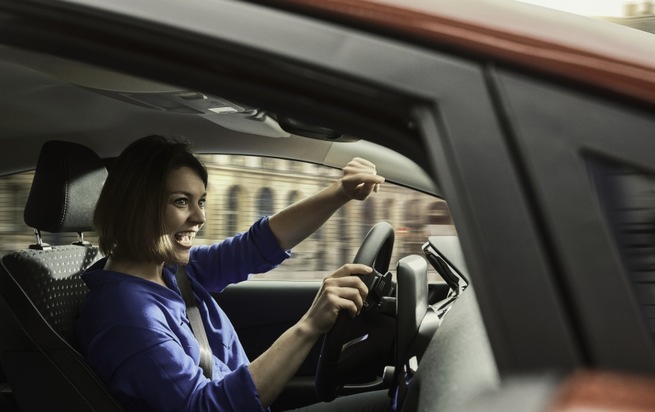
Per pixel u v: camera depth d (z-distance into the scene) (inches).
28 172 112.2
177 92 90.3
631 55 23.1
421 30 23.0
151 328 73.1
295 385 115.2
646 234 21.2
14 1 24.9
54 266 81.7
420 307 79.1
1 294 73.7
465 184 21.7
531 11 25.0
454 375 31.9
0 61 86.0
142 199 76.1
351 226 119.2
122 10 24.3
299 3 23.7
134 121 107.7
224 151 116.4
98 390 72.2
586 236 21.2
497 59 22.6
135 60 24.5
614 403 19.7
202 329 83.1
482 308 21.3
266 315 122.0
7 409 107.0
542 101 22.1
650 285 21.0
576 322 20.9
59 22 24.6
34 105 102.0
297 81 23.2
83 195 85.6
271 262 96.7
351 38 23.2
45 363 72.8
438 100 22.3
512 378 20.9
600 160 21.7
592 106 22.1
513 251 21.3
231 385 70.4
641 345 20.6
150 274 79.0
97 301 75.6
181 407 70.9
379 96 22.7
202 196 79.4
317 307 72.9
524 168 21.7
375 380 107.1
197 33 23.7
